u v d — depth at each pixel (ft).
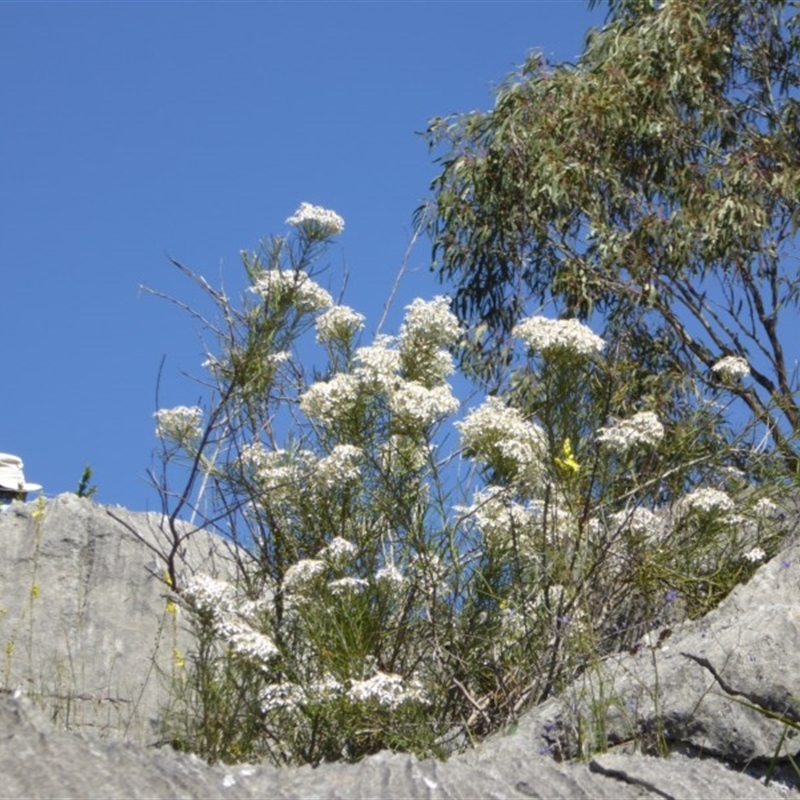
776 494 21.62
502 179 45.70
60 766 10.41
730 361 24.44
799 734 14.33
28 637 19.99
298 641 18.85
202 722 17.13
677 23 46.73
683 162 46.44
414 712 17.76
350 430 20.57
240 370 20.38
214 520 20.01
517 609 19.19
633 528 19.45
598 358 20.20
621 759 11.93
